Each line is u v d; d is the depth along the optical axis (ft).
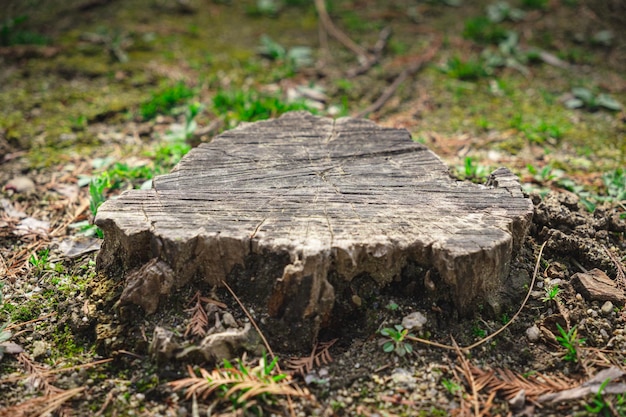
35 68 3.73
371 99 3.64
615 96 3.67
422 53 4.04
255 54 3.99
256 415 2.09
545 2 4.54
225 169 2.43
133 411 2.12
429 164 2.47
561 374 2.21
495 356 2.25
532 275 2.39
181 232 2.17
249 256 2.19
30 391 2.18
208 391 2.11
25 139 3.25
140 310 2.25
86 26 4.18
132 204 2.27
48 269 2.55
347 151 2.52
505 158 3.19
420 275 2.24
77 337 2.29
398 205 2.29
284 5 4.58
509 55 4.01
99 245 2.62
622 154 3.25
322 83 3.74
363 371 2.20
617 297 2.35
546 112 3.55
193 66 3.82
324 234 2.17
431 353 2.23
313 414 2.11
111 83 3.67
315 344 2.25
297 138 2.59
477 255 2.15
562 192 2.92
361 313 2.29
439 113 3.55
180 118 3.41
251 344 2.19
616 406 2.12
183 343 2.17
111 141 3.26
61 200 2.89
